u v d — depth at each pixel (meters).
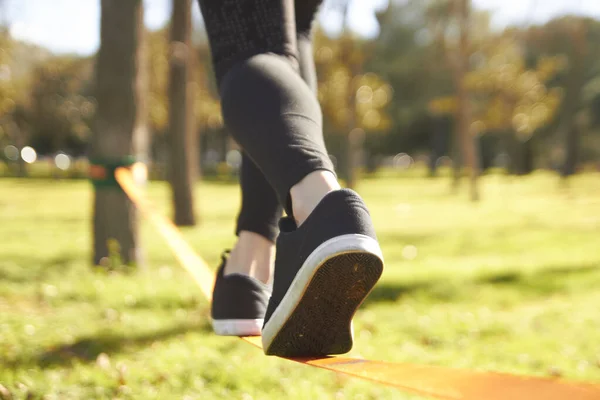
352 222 0.99
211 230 12.16
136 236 6.48
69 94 39.56
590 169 51.38
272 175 1.11
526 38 31.14
